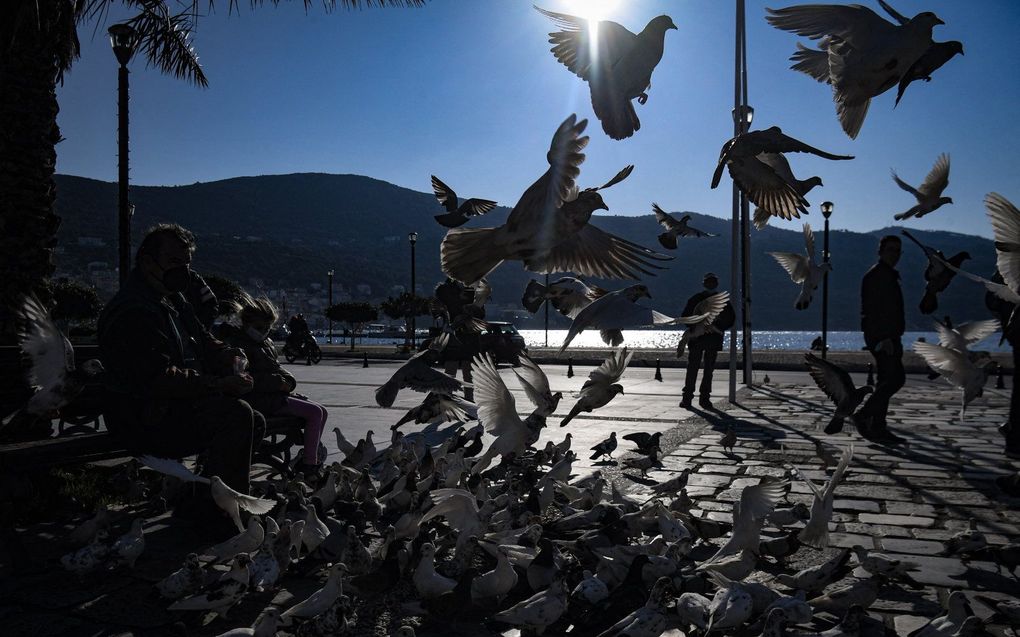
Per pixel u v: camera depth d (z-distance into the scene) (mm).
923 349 9039
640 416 13898
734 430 12195
